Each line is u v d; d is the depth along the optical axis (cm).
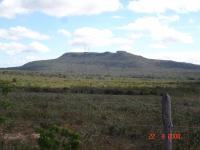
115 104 4119
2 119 1320
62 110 3072
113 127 1905
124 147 1449
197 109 3750
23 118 2364
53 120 2305
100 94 7112
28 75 17450
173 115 2811
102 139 1529
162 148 1434
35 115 2523
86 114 2758
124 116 2834
